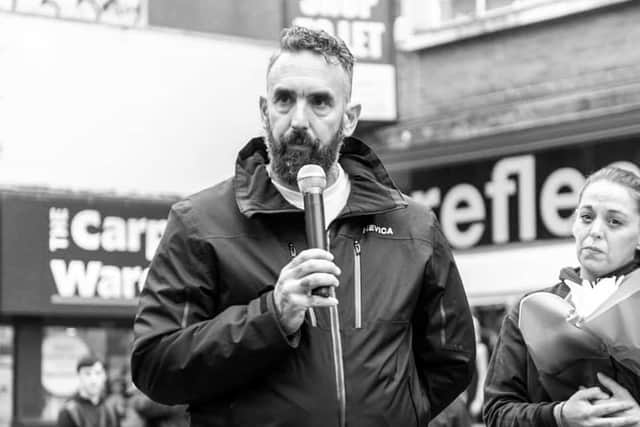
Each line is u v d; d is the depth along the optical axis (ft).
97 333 54.54
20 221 51.72
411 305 15.35
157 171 54.95
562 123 50.37
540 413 15.31
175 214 15.21
